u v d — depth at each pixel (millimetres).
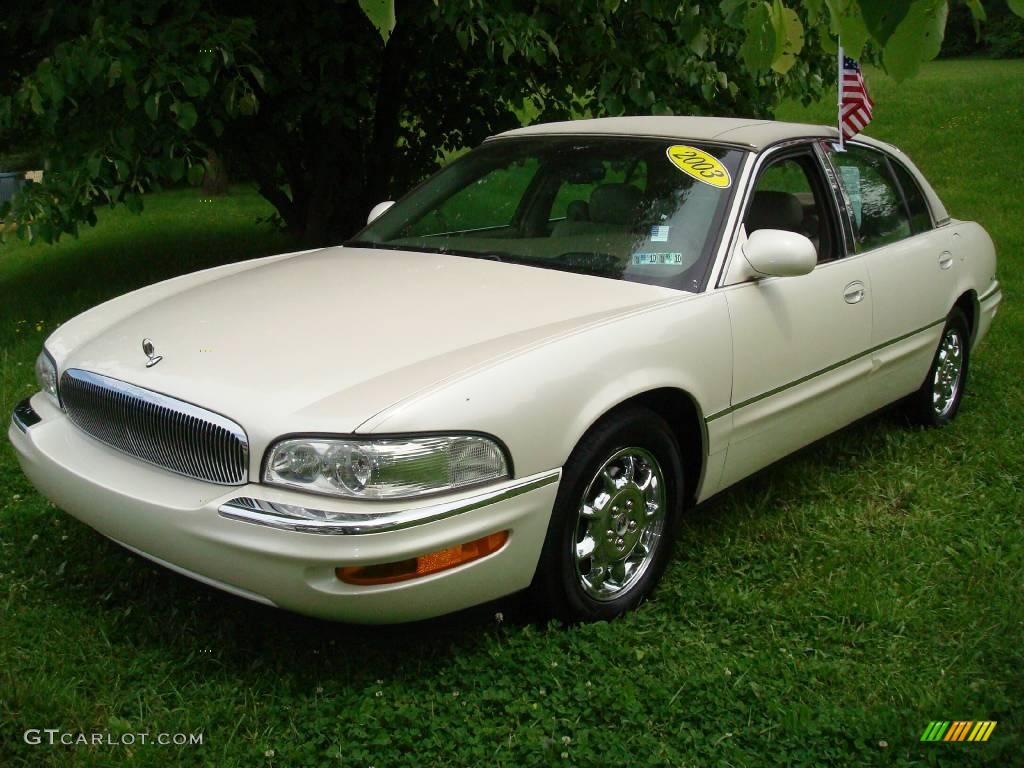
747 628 3365
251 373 2918
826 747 2740
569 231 3910
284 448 2686
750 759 2693
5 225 6871
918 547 3955
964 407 5625
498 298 3396
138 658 3074
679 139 4109
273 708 2844
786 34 2385
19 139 8164
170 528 2818
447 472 2719
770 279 3803
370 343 3049
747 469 3871
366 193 9086
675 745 2738
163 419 2922
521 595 3119
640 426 3266
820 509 4305
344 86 7559
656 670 3062
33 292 9445
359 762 2635
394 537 2633
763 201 3996
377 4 1829
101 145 6691
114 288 9164
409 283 3572
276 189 9078
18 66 8266
